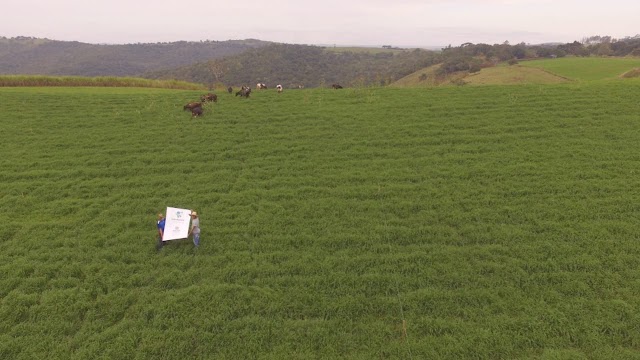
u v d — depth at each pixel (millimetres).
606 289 12453
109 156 22547
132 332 11234
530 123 25531
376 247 14727
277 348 10750
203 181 19891
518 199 17531
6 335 11117
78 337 11070
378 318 11758
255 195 18484
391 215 16703
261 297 12430
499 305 11938
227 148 23531
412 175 19844
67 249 14672
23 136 25188
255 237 15523
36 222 16406
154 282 13156
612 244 14375
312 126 26422
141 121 27781
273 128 26141
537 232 15375
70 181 19859
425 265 13758
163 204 17828
